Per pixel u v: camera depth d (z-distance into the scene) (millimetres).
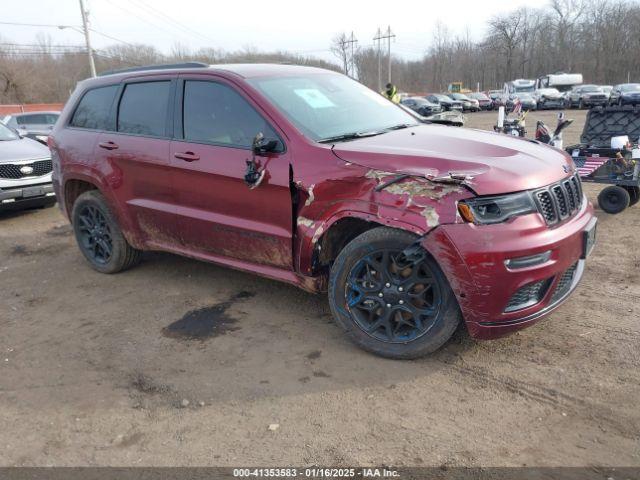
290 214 3674
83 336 4109
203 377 3443
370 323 3545
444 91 86438
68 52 52375
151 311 4473
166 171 4383
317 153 3539
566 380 3184
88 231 5430
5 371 3664
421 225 3109
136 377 3486
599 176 6703
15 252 6465
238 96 4020
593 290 4398
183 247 4574
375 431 2848
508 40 80688
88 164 5027
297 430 2891
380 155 3336
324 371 3432
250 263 4133
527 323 3186
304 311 4305
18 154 7863
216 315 4320
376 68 79562
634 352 3426
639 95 31984
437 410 2990
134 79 4812
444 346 3629
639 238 5699
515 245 3000
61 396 3328
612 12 72625
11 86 55844
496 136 4020
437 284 3227
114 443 2875
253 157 3803
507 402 3025
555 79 45250
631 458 2568
